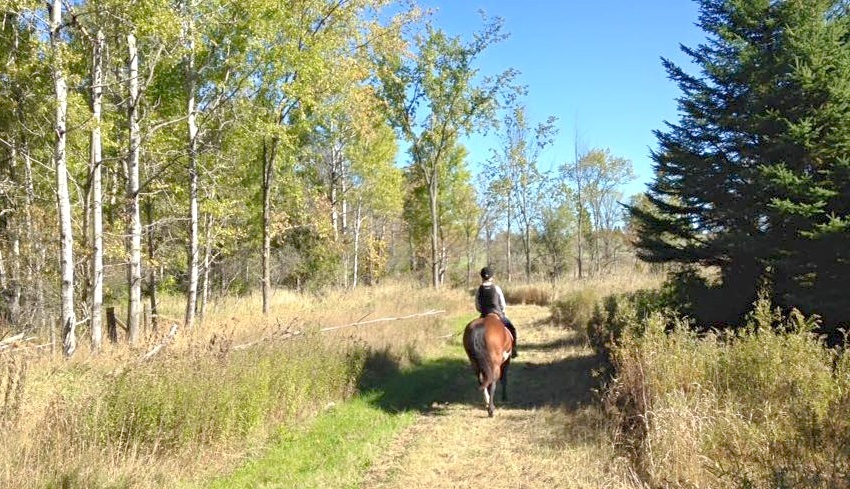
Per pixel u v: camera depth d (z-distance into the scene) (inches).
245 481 274.5
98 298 533.0
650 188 562.9
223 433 309.3
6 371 292.2
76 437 251.8
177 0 549.0
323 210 1253.1
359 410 402.9
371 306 832.3
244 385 331.9
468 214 1941.4
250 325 563.8
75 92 565.3
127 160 631.2
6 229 657.0
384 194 1446.9
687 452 240.2
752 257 453.7
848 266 377.1
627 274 982.4
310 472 286.7
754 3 465.1
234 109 663.1
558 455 298.2
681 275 530.0
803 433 215.2
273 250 1273.4
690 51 520.1
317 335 461.4
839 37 439.8
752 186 454.9
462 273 2188.7
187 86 670.5
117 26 501.7
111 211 743.7
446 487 267.3
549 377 510.6
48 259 674.2
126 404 277.4
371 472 291.6
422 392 471.5
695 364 294.2
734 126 477.1
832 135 396.5
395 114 1370.6
